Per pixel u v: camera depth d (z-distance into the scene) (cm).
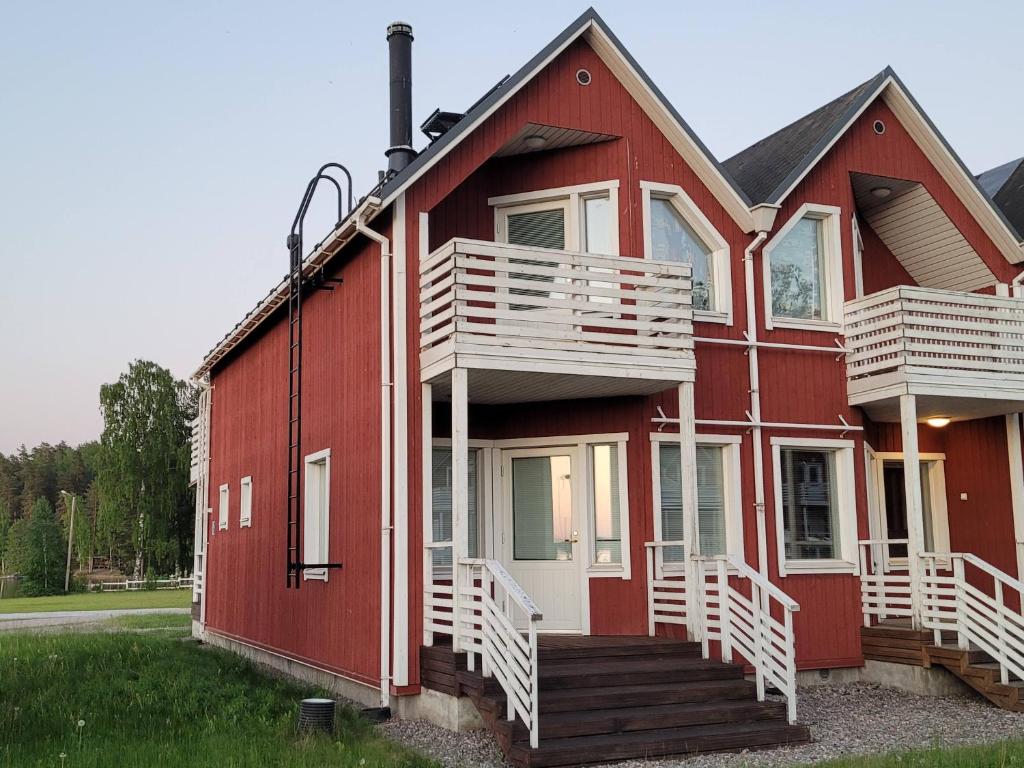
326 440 1337
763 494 1312
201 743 881
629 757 875
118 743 884
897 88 1421
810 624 1302
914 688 1237
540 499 1288
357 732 954
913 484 1266
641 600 1221
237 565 1791
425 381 1115
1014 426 1447
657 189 1293
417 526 1102
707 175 1316
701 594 1114
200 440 2253
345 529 1240
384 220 1168
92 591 6544
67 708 1048
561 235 1297
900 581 1291
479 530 1283
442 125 1379
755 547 1298
